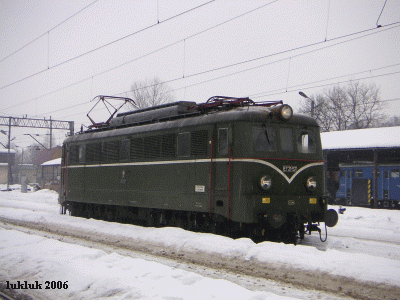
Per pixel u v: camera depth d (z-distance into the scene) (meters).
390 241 11.65
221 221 10.25
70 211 17.83
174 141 11.72
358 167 29.30
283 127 10.32
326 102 52.75
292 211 10.05
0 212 18.31
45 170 57.81
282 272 6.92
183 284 6.06
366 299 5.65
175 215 12.00
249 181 9.60
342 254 7.38
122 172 14.00
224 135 10.17
